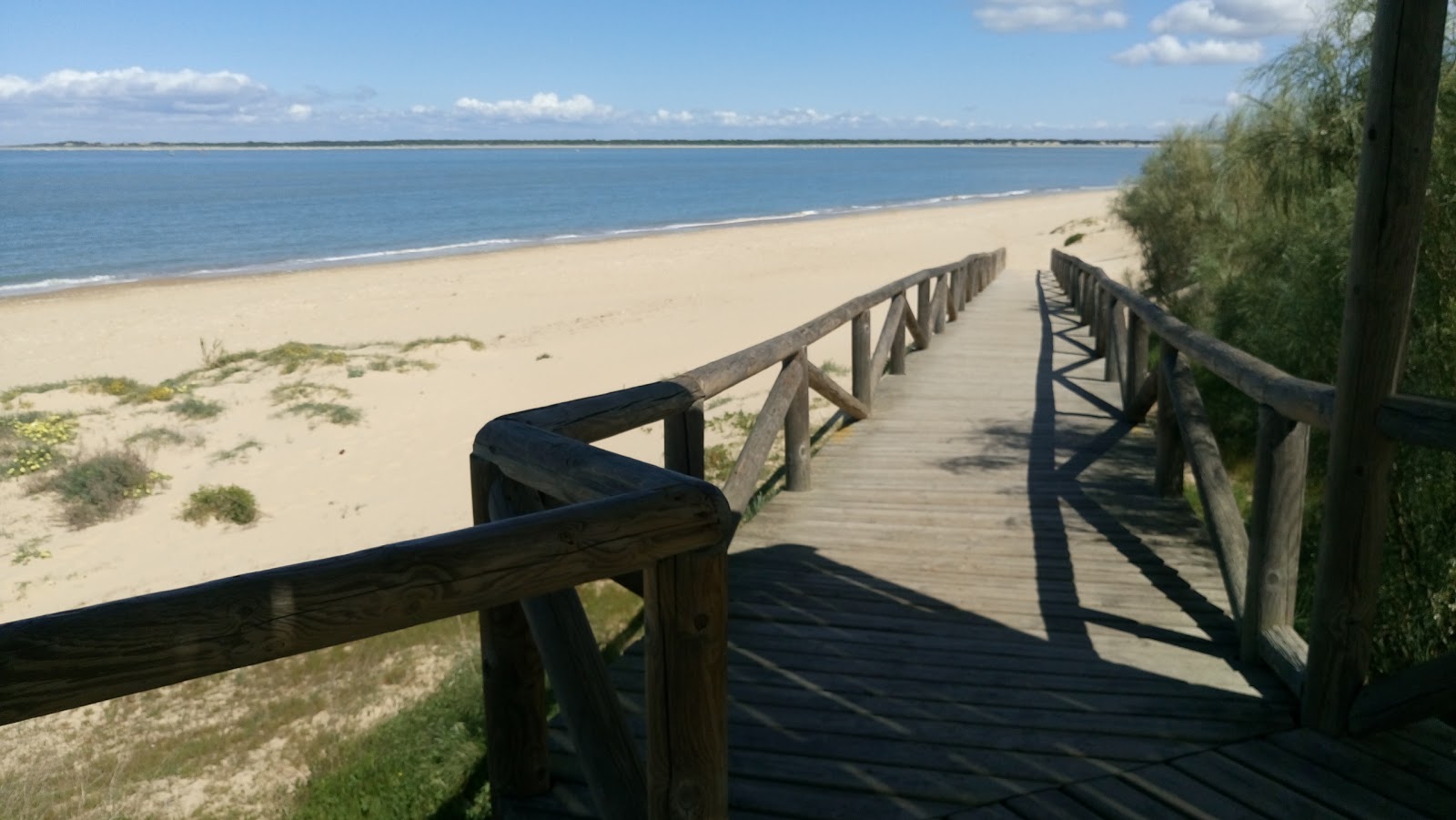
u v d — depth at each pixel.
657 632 1.61
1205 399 7.15
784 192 76.00
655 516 1.52
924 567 3.98
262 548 8.26
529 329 17.86
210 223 45.47
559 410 2.39
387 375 13.43
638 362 14.57
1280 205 5.37
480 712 4.45
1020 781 2.34
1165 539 4.29
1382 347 2.22
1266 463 2.83
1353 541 2.36
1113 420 6.83
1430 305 3.78
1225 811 2.19
